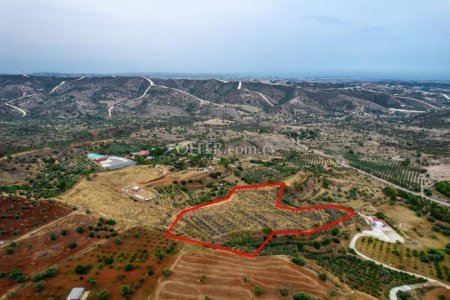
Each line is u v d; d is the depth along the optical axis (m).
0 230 95.94
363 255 99.50
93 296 66.81
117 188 133.50
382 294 78.56
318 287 71.06
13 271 75.44
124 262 79.06
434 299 79.88
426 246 106.94
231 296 66.81
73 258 81.38
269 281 71.75
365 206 136.62
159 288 69.06
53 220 103.62
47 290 69.19
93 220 103.56
